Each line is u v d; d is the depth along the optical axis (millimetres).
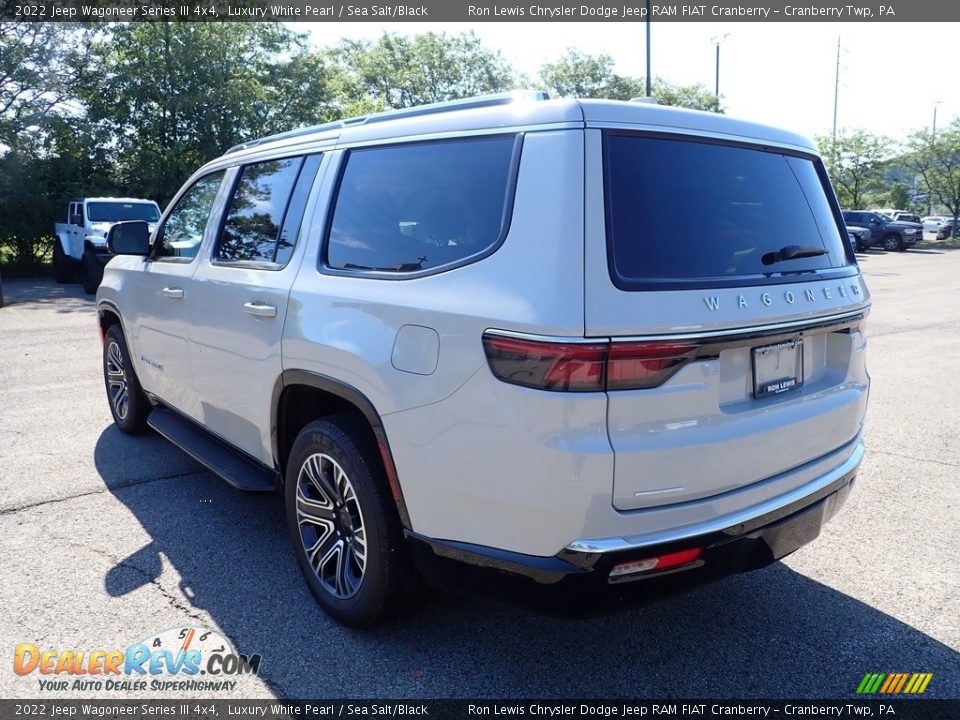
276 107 25609
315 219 3293
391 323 2707
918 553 3793
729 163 2768
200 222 4305
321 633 3068
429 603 3277
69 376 7559
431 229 2744
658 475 2309
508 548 2424
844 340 3053
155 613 3199
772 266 2736
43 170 20750
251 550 3789
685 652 2961
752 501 2570
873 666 2873
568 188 2346
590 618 2406
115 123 22516
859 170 41625
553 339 2221
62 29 20281
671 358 2301
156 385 4797
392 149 3039
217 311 3799
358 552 3014
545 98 2639
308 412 3377
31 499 4391
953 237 41750
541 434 2254
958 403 6738
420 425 2578
